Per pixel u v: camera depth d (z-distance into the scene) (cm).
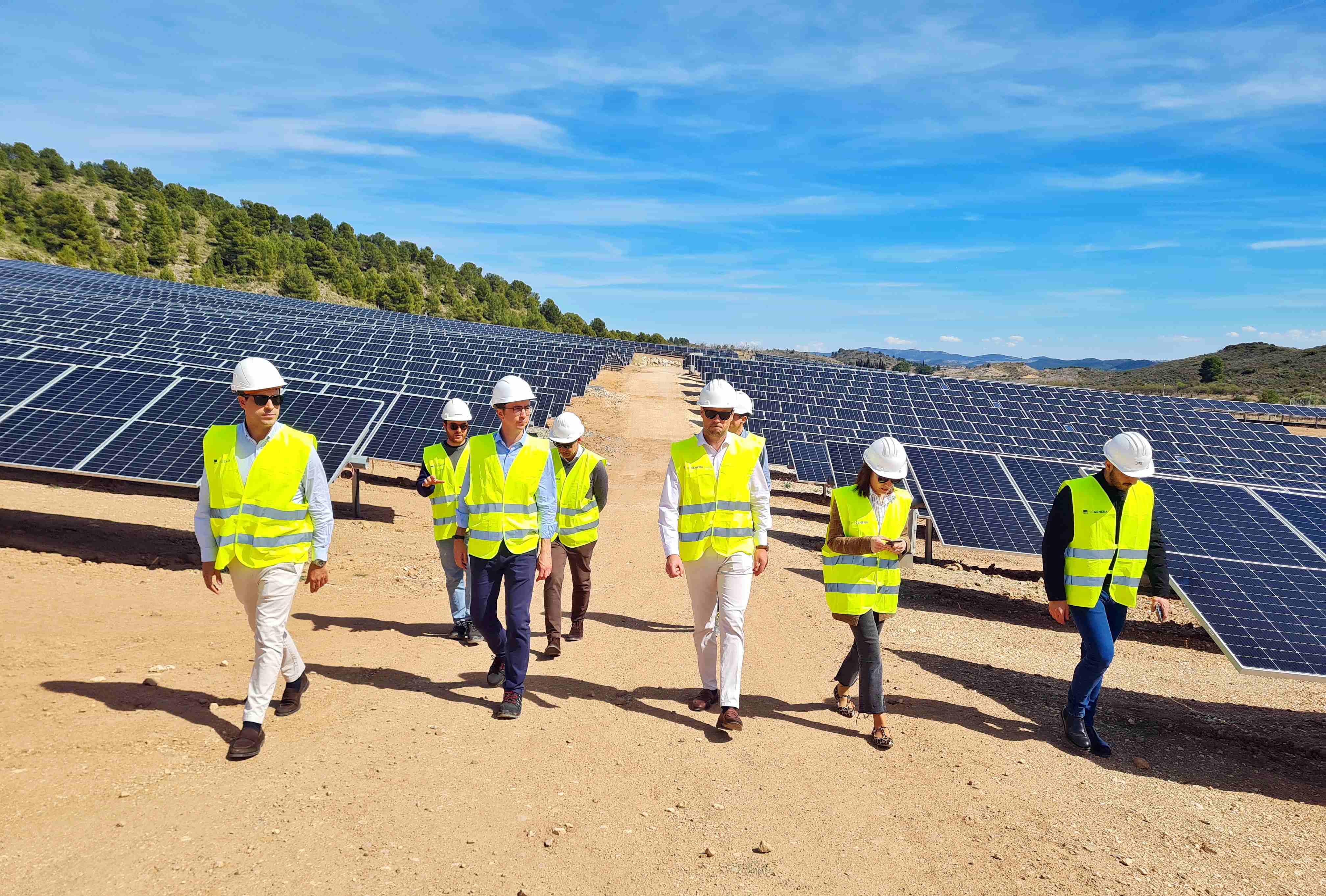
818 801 451
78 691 488
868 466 543
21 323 2678
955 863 394
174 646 616
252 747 436
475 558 545
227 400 1270
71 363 1322
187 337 3009
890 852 400
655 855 378
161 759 416
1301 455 2827
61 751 404
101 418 1138
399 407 1744
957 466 1416
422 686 589
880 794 467
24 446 1029
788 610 948
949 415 3375
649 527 1548
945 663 777
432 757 462
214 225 14475
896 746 545
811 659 752
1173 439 2988
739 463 557
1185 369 13512
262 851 343
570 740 508
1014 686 718
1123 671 844
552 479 559
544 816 405
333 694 549
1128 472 537
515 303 18788
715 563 557
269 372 451
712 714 582
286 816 376
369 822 380
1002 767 523
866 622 542
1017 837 425
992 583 1327
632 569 1150
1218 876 402
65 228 10712
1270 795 522
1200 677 849
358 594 880
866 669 542
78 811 353
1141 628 1103
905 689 676
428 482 726
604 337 16362
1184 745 604
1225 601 697
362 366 2912
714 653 591
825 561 562
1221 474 2509
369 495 1689
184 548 1030
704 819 418
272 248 13512
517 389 540
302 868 334
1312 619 681
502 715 531
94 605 714
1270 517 888
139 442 1099
